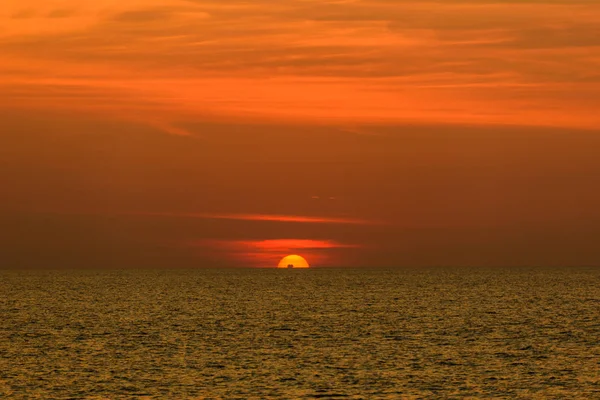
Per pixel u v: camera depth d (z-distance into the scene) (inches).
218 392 3686.0
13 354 4734.3
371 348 5004.9
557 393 3673.7
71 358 4586.6
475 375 4079.7
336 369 4244.6
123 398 3555.6
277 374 4104.3
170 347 5054.1
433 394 3656.5
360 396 3614.7
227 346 5098.4
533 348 5009.8
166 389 3737.7
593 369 4249.5
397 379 3981.3
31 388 3745.1
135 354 4739.2
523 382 3912.4
